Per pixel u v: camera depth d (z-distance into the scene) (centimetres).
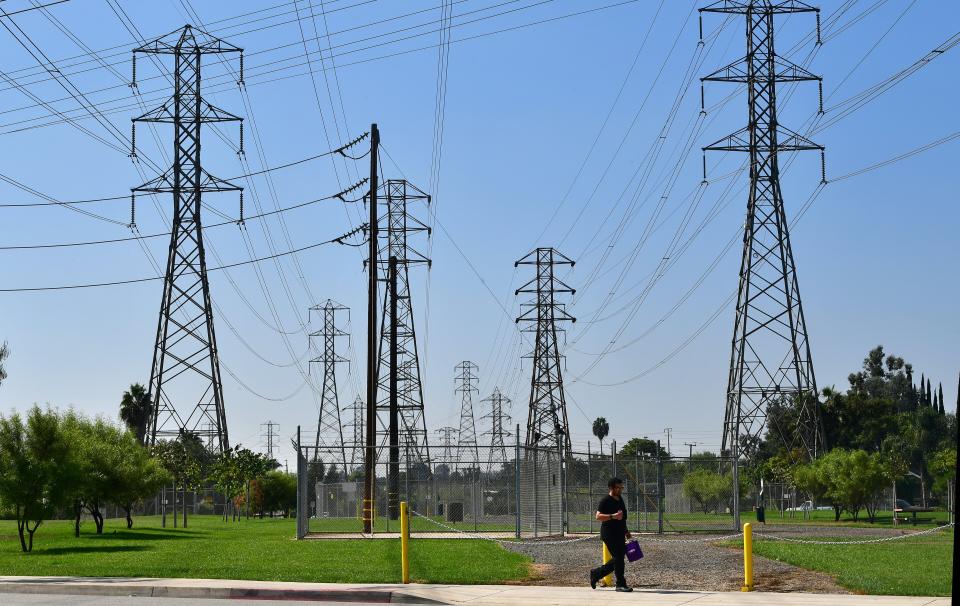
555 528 3884
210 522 6606
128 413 9750
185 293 6831
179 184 6775
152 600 1938
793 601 1777
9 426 3300
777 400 7956
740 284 6925
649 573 2277
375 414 4103
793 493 6662
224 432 6950
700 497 5519
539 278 8438
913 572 2212
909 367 15038
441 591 1959
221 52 6675
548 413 8206
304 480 3700
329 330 11662
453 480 4812
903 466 6003
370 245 4256
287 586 2044
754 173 6769
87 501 4306
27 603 1883
